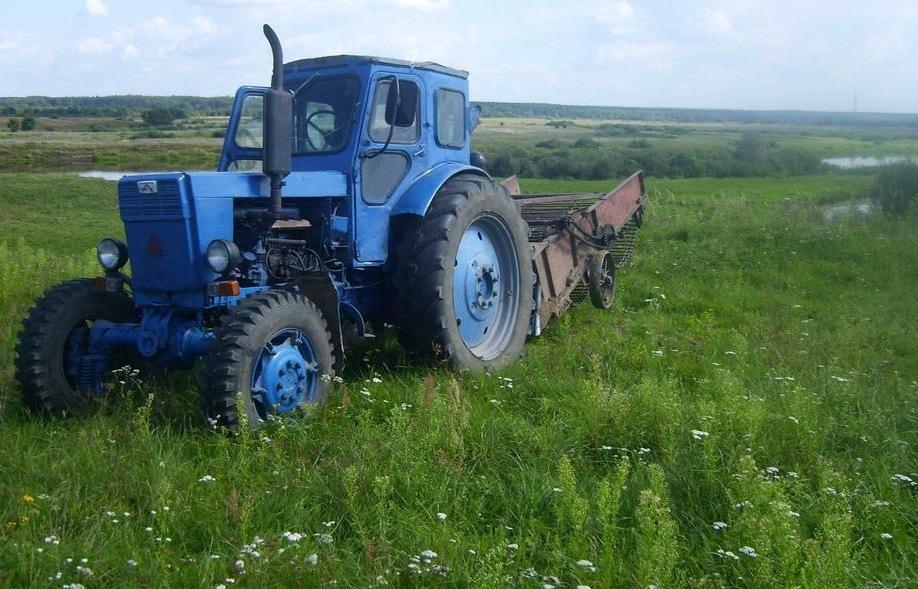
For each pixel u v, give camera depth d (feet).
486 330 23.50
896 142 312.29
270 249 19.16
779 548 11.46
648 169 153.48
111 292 19.33
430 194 21.17
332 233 20.08
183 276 17.75
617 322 28.55
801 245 42.88
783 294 34.01
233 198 18.22
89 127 343.67
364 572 11.71
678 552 12.25
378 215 20.94
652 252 42.42
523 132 321.73
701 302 31.55
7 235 59.36
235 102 22.40
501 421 17.21
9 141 236.63
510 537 13.02
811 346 24.56
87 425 16.90
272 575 11.41
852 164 187.62
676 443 15.74
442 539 12.38
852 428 17.49
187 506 13.23
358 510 13.21
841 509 13.11
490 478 14.78
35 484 14.17
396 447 15.15
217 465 14.83
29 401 18.07
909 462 15.89
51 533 12.45
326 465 14.85
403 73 21.34
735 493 13.89
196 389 19.33
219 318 18.04
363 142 20.26
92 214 78.23
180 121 381.19
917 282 35.91
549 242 26.40
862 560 12.42
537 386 20.06
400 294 21.03
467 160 24.53
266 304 16.94
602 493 12.46
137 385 18.57
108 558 11.72
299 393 17.54
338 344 19.08
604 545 12.00
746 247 43.21
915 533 13.32
